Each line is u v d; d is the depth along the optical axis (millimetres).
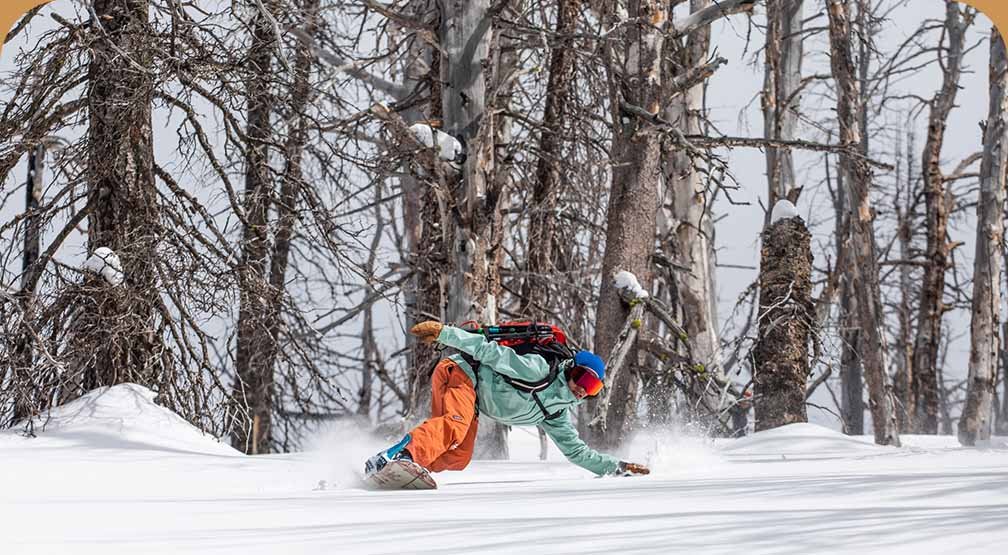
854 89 28562
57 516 6508
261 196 22953
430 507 6734
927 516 4762
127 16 21078
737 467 13312
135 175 22031
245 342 27281
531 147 26438
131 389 20453
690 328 33656
